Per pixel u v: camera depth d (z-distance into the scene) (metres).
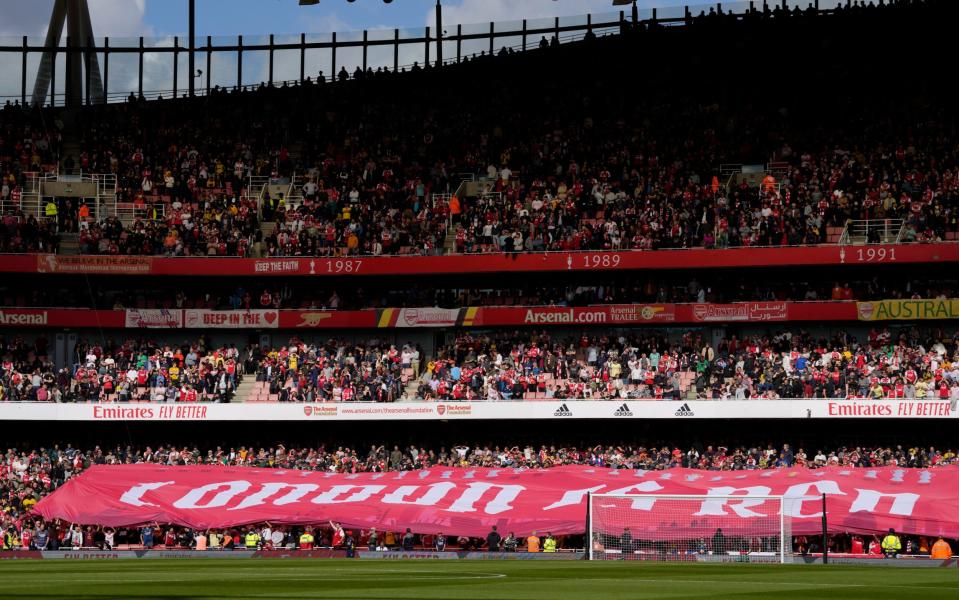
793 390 48.56
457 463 49.59
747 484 42.00
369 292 58.69
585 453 49.75
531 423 53.66
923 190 55.34
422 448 52.59
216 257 56.75
